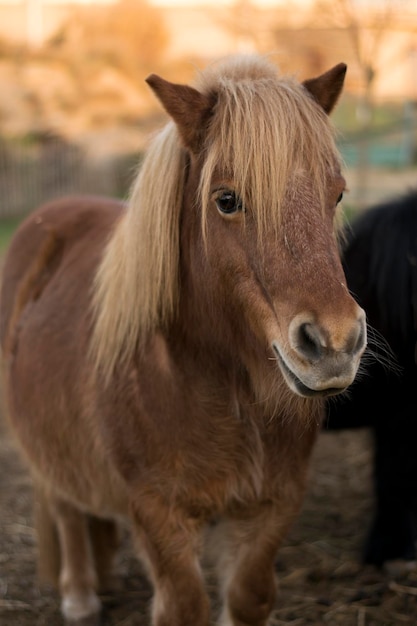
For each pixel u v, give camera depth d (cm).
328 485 406
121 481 235
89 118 1606
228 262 193
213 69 217
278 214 182
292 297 177
